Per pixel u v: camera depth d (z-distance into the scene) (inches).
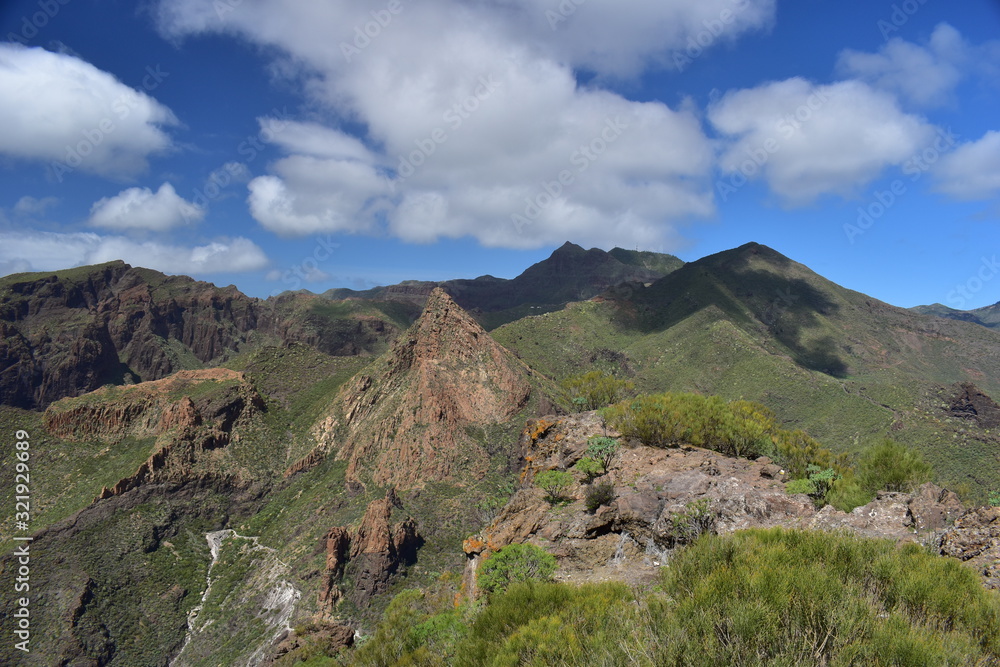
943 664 238.8
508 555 640.4
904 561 323.3
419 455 4197.8
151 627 3371.1
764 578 299.6
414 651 609.9
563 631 366.3
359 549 3137.3
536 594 443.8
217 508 4530.0
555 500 845.8
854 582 307.4
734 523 584.7
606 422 1120.8
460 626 593.9
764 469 769.6
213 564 4008.4
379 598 2960.1
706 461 840.3
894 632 254.5
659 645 288.5
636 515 649.0
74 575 3494.1
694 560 375.6
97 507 4052.7
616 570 596.1
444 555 3326.8
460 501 3791.8
